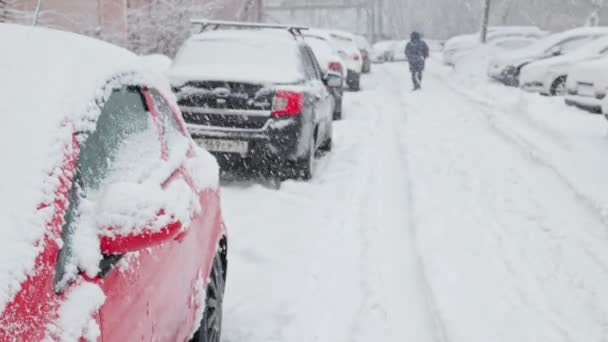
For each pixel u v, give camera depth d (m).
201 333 3.31
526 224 6.54
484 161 9.53
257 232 6.12
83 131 2.29
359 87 21.75
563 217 6.73
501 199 7.47
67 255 1.98
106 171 2.37
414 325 4.46
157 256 2.52
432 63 40.03
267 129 7.23
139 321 2.25
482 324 4.40
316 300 4.74
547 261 5.55
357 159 9.61
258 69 7.59
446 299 4.77
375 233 6.30
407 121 13.80
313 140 8.23
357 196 7.57
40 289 1.78
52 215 1.93
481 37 32.88
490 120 13.38
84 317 1.88
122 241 2.01
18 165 1.96
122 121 2.70
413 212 6.94
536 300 4.80
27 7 13.33
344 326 4.41
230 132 7.23
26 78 2.27
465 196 7.61
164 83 3.61
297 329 4.28
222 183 7.97
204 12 20.81
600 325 4.43
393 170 9.12
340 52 21.09
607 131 11.01
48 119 2.15
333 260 5.54
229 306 4.57
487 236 6.18
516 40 28.97
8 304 1.66
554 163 8.88
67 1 16.97
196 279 3.11
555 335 4.27
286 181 7.82
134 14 19.52
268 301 4.66
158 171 2.73
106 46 2.96
